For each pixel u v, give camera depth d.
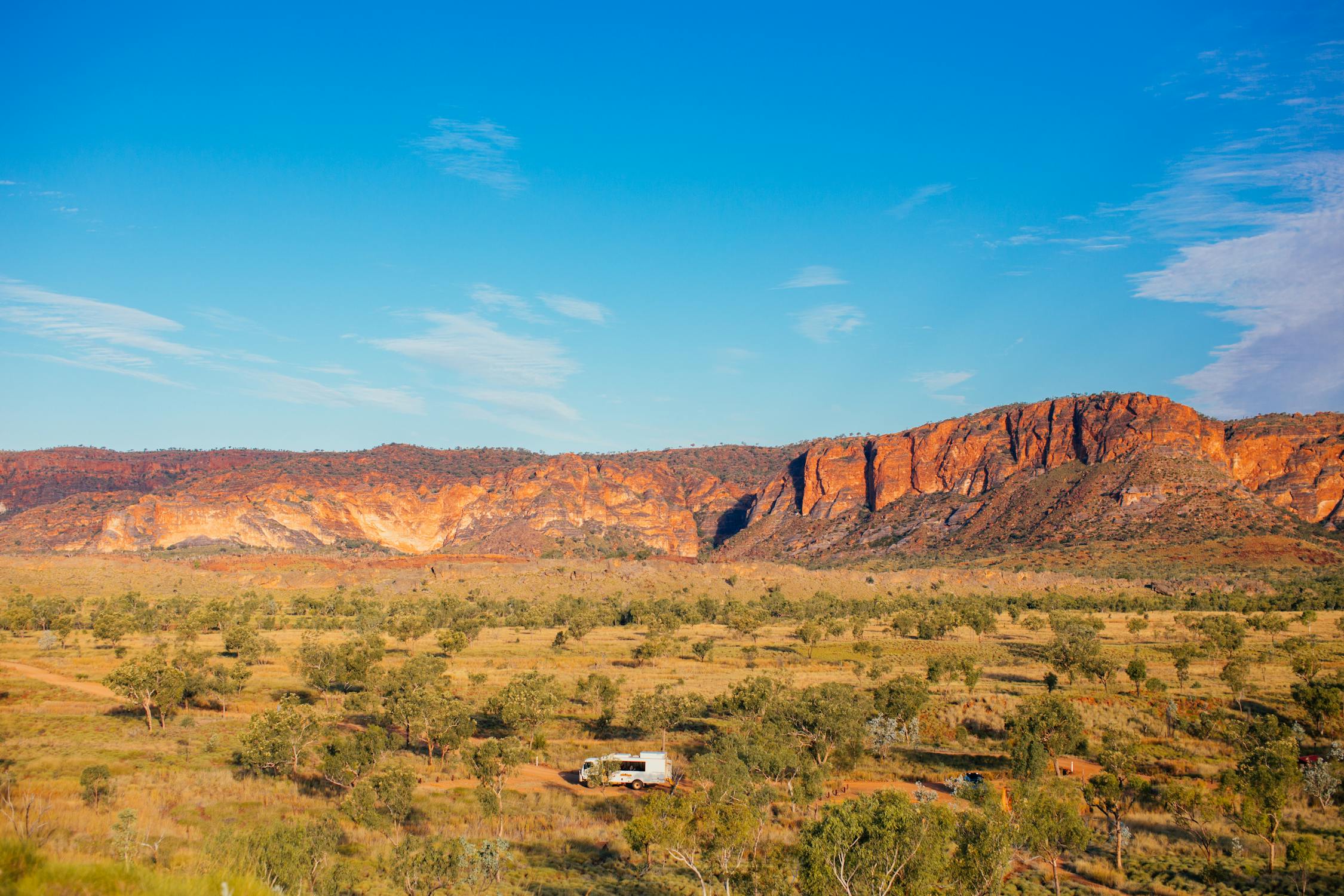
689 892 35.28
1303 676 78.88
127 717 67.62
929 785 52.31
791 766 51.94
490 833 42.94
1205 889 35.66
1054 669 89.19
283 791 48.31
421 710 58.31
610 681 78.81
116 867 18.11
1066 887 36.56
